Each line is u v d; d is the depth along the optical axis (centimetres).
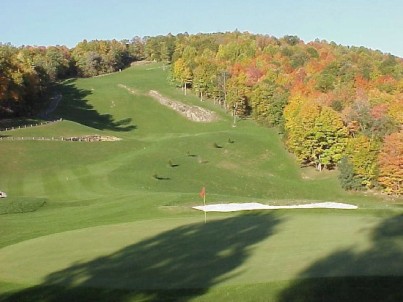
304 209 3591
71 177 6912
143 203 4288
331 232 2536
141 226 2998
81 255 2269
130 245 2427
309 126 8956
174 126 12875
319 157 9088
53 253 2353
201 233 2647
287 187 8150
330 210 3541
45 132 9675
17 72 11562
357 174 8062
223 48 17138
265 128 11838
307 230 2622
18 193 5925
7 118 10888
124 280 1819
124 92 15400
